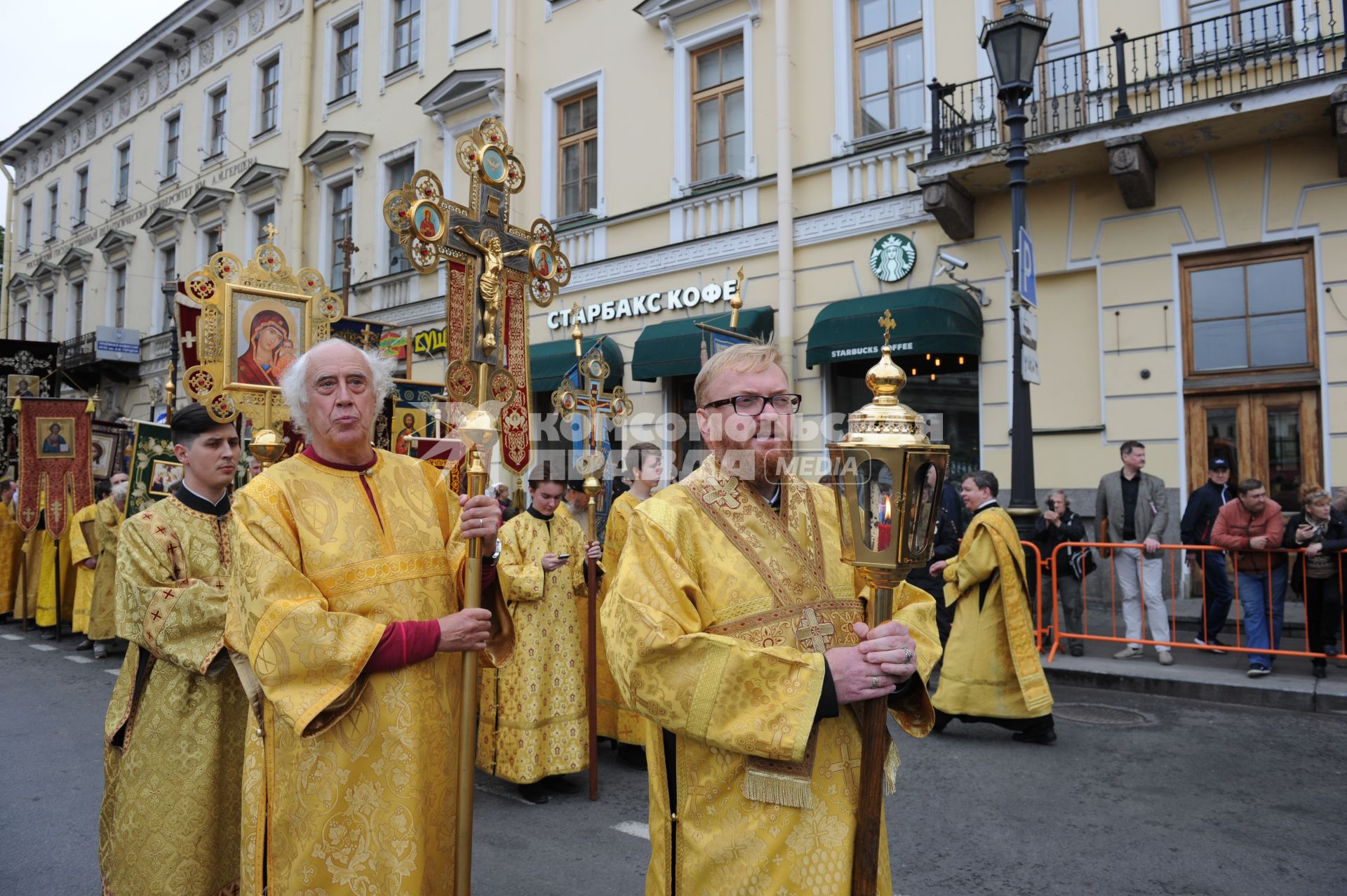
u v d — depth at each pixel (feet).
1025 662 16.61
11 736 18.85
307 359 7.57
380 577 7.26
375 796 6.73
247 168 63.67
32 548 34.55
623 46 43.11
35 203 90.07
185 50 70.79
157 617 8.74
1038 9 31.35
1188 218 28.53
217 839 8.96
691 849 5.82
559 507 16.87
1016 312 23.76
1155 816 13.20
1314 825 12.76
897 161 34.27
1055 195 30.81
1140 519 23.43
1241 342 28.04
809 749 5.61
